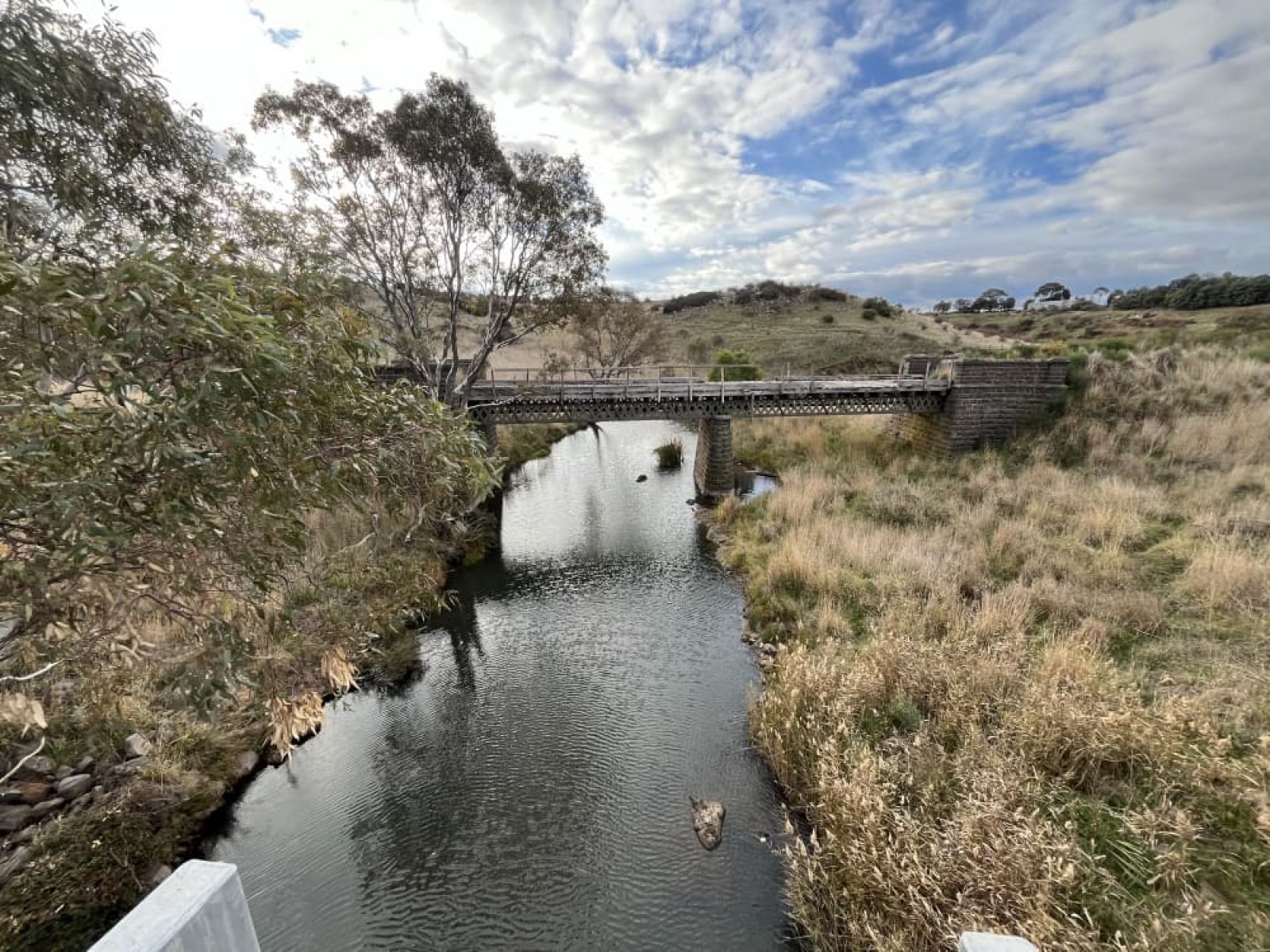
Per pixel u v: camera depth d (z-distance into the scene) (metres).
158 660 2.61
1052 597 7.52
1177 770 4.29
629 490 18.98
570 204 14.28
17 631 2.20
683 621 9.77
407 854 5.25
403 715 7.32
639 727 6.93
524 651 8.94
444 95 12.48
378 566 5.08
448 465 3.38
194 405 1.75
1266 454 11.94
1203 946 3.10
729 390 17.41
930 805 4.32
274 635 2.74
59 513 1.68
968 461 15.83
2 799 4.81
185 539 2.10
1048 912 3.29
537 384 17.25
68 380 1.89
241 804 5.80
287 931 4.59
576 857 5.16
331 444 2.77
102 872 4.50
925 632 7.19
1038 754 4.68
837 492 14.28
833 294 63.59
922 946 3.34
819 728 5.42
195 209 6.47
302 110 12.14
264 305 2.62
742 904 4.60
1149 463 12.87
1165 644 6.37
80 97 4.46
